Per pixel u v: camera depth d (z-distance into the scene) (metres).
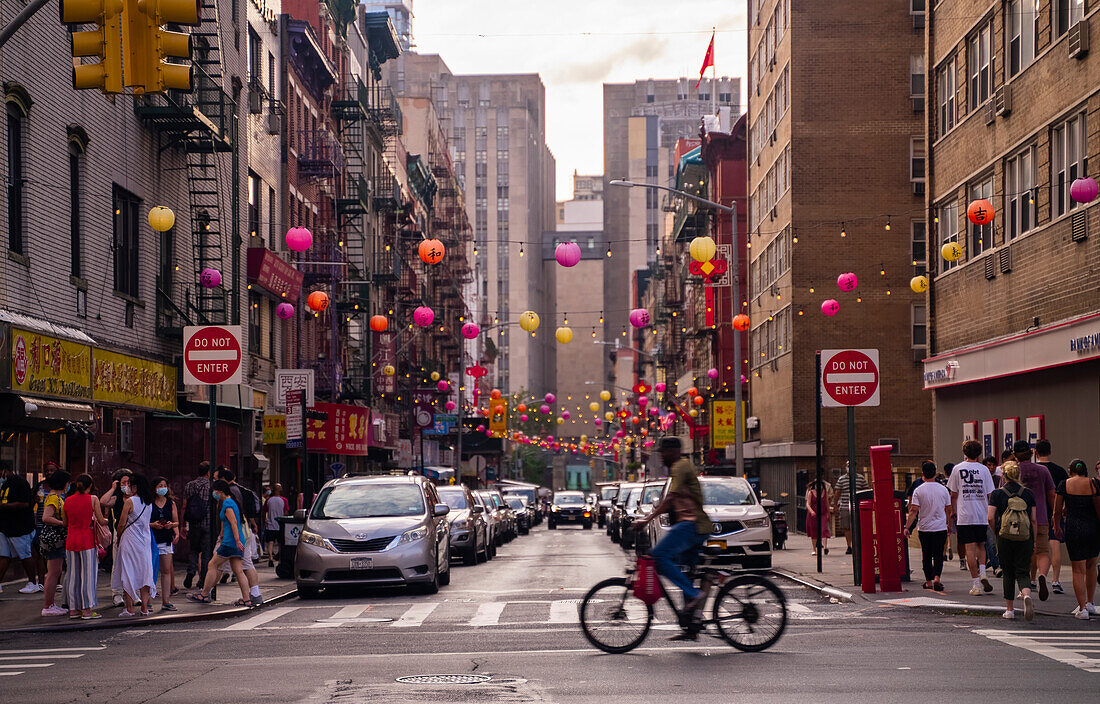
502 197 197.50
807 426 49.62
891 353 49.66
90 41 11.66
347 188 54.88
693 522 12.62
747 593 12.57
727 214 66.31
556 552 36.84
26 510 20.12
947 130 33.78
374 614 17.39
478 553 31.22
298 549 20.83
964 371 31.28
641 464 110.81
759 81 58.94
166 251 30.95
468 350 107.81
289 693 10.10
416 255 75.88
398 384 67.50
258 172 39.06
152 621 16.41
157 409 29.02
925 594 18.17
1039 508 16.75
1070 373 25.25
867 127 50.03
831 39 50.12
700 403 59.31
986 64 30.52
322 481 49.19
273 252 37.78
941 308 34.09
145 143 29.25
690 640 12.77
